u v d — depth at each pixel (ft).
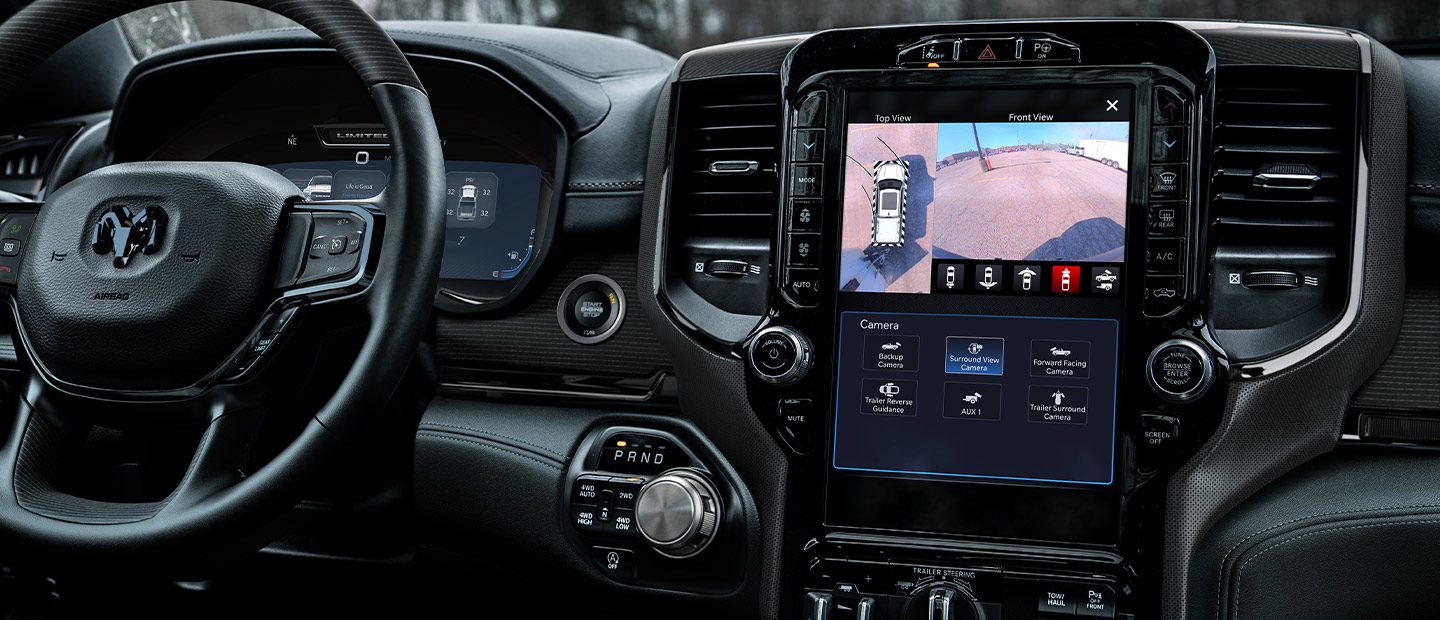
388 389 3.33
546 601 4.40
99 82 5.61
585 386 4.14
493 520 4.13
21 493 3.31
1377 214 3.37
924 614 3.45
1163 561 3.38
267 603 5.02
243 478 3.34
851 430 3.57
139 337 3.29
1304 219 3.43
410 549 4.60
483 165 4.35
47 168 5.16
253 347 3.31
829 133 3.59
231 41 4.52
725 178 3.84
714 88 3.83
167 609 5.08
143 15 5.65
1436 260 3.48
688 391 3.87
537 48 4.37
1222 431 3.36
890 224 3.55
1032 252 3.46
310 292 3.30
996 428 3.47
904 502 3.52
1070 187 3.44
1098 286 3.41
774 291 3.62
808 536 3.59
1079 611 3.39
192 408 3.34
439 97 4.40
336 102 4.62
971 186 3.51
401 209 3.34
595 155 4.12
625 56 4.84
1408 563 3.44
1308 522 3.46
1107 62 3.41
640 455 3.95
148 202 3.36
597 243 4.14
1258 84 3.46
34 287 3.41
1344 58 3.40
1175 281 3.34
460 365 4.30
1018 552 3.43
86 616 5.10
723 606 3.83
